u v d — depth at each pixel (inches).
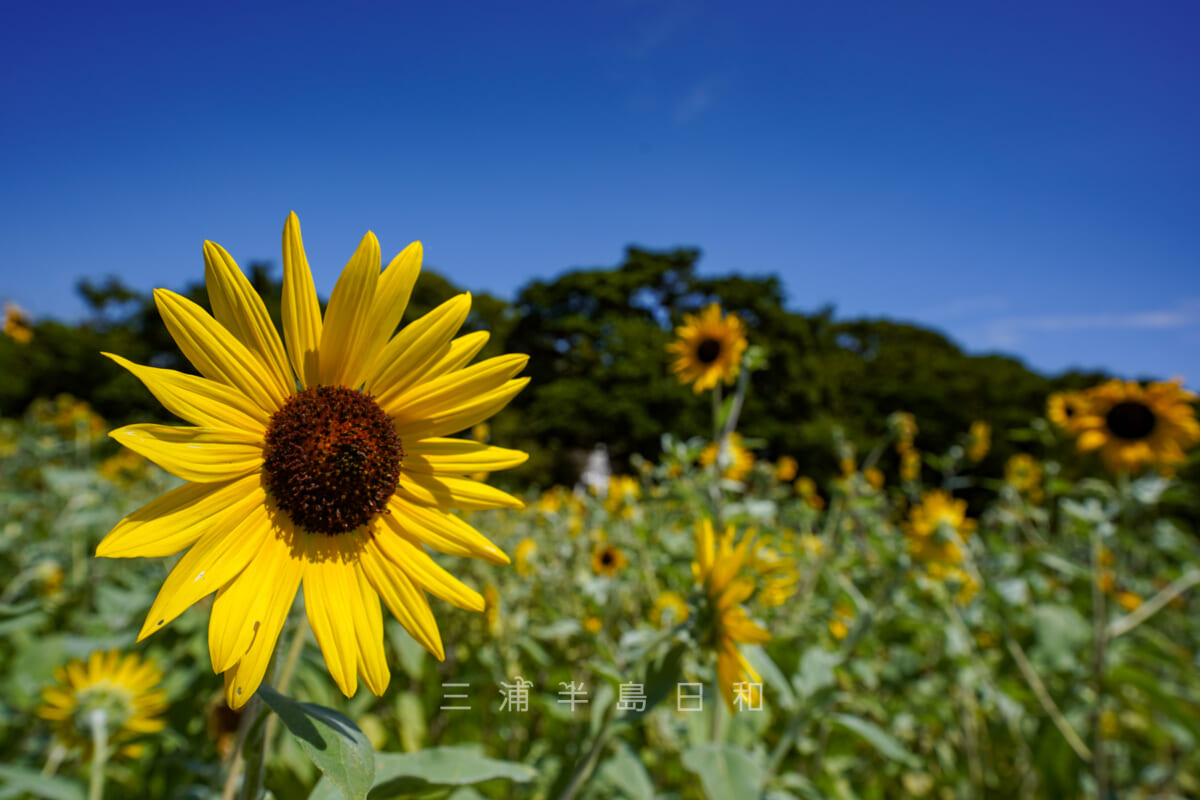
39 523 270.5
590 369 1412.4
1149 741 229.3
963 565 183.5
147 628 47.9
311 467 55.8
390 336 60.9
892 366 1560.0
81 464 362.3
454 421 62.5
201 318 53.5
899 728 185.0
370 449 57.9
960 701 194.7
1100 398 224.7
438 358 61.7
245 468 55.1
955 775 183.3
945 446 1259.8
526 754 150.3
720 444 193.5
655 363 1307.8
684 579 167.9
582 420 1229.7
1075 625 183.3
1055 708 160.7
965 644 174.4
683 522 242.5
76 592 204.2
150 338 1200.2
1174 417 213.6
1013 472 319.6
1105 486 189.3
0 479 374.9
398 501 60.7
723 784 90.4
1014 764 199.9
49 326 1104.2
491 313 1503.4
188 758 109.4
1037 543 256.8
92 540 221.0
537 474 1095.0
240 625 50.9
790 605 189.9
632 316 1577.3
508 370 62.7
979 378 1392.7
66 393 1083.3
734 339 227.6
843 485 246.4
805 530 281.4
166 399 51.0
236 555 53.3
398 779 59.5
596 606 162.1
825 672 112.5
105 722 102.7
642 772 104.6
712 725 108.0
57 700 104.0
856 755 186.4
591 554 212.8
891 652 219.6
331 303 58.8
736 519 181.6
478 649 154.5
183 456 51.1
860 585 245.8
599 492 326.6
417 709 126.7
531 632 164.4
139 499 303.4
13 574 224.5
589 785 102.5
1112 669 158.7
